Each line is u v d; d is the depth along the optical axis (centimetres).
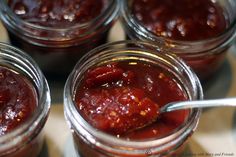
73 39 39
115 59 37
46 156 38
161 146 33
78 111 34
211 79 42
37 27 39
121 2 41
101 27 40
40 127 34
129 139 33
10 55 36
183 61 36
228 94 41
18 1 42
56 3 41
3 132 33
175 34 40
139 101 34
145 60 37
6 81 36
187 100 35
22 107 35
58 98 40
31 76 36
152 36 39
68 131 39
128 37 41
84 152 35
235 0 41
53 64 41
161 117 34
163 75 37
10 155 33
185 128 33
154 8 42
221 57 40
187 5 42
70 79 35
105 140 32
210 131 39
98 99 35
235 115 40
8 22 40
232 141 39
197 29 41
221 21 42
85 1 42
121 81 36
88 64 36
